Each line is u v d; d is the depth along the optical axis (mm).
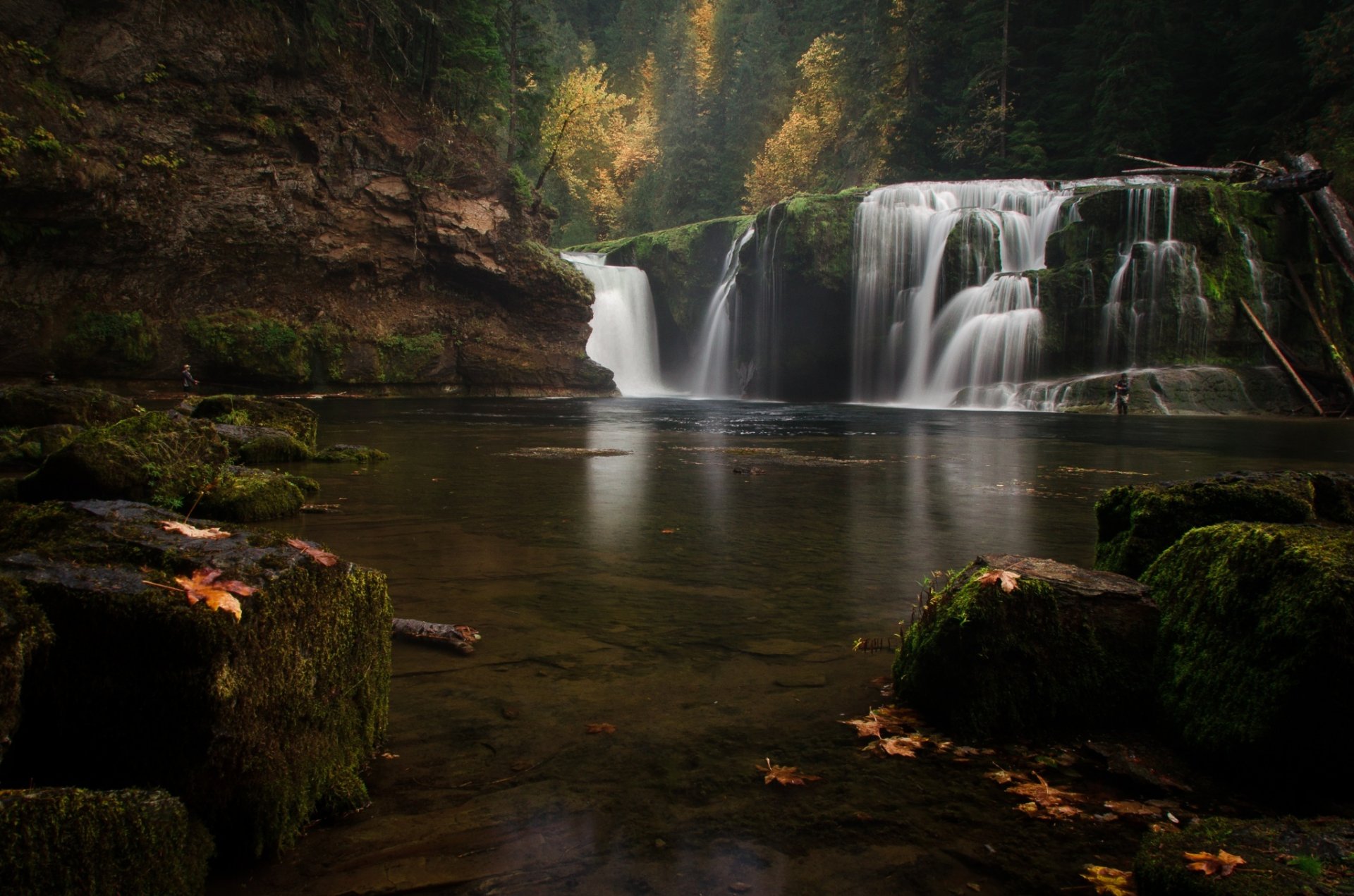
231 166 34031
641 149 81812
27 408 12914
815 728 3248
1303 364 33156
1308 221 35812
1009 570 3520
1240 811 2658
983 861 2352
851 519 8047
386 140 38281
